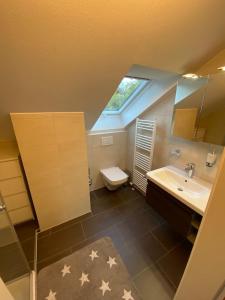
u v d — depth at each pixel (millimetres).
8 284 1223
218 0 896
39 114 1481
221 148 1432
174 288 1328
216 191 589
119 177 2387
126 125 2627
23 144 1507
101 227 1965
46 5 725
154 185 1697
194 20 990
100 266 1500
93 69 1186
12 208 1812
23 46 875
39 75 1102
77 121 1699
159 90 1927
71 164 1839
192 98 1536
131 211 2229
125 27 930
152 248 1682
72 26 847
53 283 1363
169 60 1337
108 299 1257
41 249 1679
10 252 1236
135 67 1452
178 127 1743
